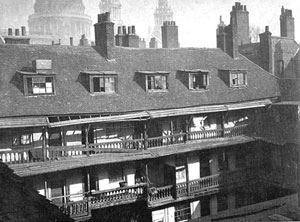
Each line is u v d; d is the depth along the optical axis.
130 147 25.89
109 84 25.83
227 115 30.17
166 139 27.09
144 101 26.20
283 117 28.89
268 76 34.50
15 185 11.73
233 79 31.73
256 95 31.42
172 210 27.03
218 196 28.89
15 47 26.19
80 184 23.89
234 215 14.64
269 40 35.44
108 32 28.61
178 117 28.09
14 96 22.39
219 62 33.62
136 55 30.19
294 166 27.05
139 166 26.06
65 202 22.84
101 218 24.30
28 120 21.33
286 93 33.25
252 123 30.52
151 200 24.75
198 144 27.08
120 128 25.59
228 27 35.34
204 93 29.45
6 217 9.60
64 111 22.86
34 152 21.73
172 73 29.98
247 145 30.16
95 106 24.20
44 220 9.67
